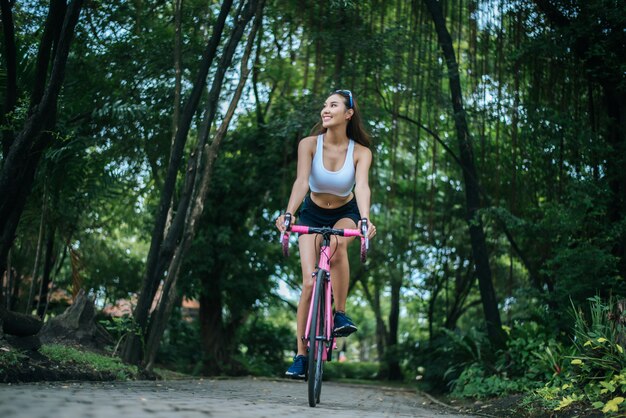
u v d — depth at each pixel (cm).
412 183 1836
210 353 1638
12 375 503
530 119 984
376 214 1859
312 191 498
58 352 670
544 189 1116
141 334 845
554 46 932
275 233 1703
